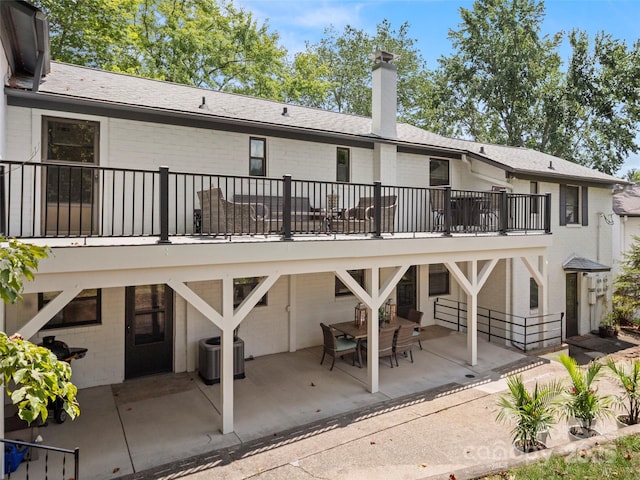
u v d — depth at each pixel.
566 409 5.26
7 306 6.56
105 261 4.91
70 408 2.83
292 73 24.58
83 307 7.24
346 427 5.80
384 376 7.79
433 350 9.41
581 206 12.81
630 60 21.27
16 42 5.95
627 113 21.64
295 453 5.12
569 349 11.30
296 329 9.37
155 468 4.78
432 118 26.62
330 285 9.87
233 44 19.48
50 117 6.72
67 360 6.14
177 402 6.61
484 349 9.56
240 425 5.83
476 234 8.80
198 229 7.77
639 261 12.15
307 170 9.37
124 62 16.20
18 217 6.46
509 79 23.28
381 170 10.20
